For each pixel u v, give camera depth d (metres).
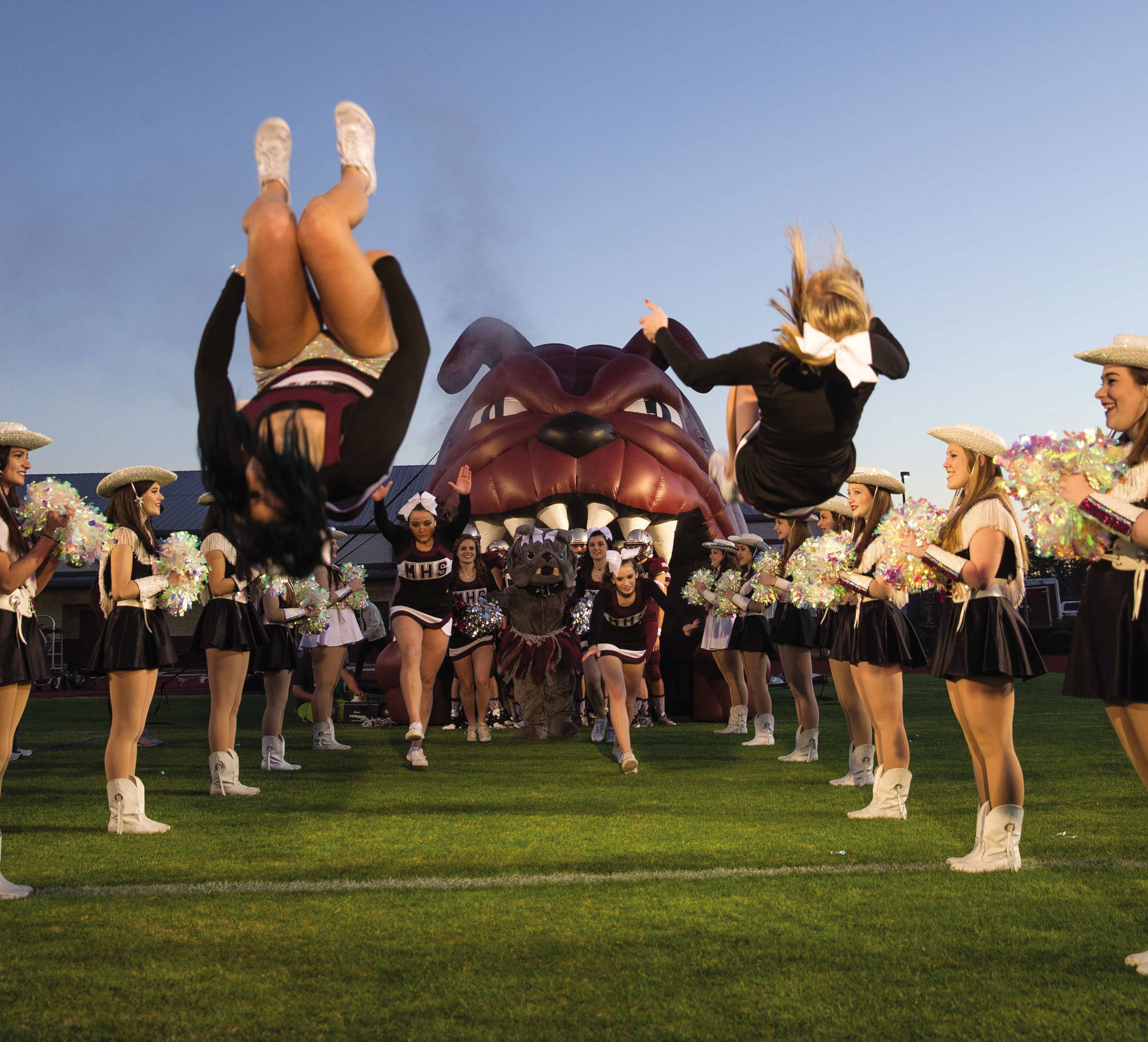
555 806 6.26
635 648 8.02
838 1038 2.72
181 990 3.07
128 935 3.59
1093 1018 2.85
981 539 4.44
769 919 3.76
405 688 8.31
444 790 6.99
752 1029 2.78
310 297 3.08
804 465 3.39
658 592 7.99
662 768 8.12
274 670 8.12
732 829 5.50
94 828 5.64
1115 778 7.11
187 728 12.61
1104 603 3.59
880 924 3.70
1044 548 3.71
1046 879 4.32
